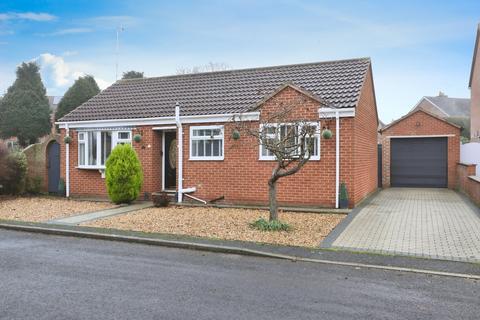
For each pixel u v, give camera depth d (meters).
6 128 40.12
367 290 5.58
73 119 16.31
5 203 14.35
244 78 16.11
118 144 14.13
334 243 8.13
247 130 10.44
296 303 5.07
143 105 16.02
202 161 14.18
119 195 13.51
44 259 7.25
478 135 25.45
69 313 4.73
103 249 8.07
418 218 10.70
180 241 8.28
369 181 16.00
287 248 7.77
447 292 5.51
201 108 14.52
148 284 5.80
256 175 13.38
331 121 12.45
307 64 15.83
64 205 13.84
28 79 44.12
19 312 4.75
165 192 14.35
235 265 6.87
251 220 10.54
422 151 19.27
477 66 25.83
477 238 8.45
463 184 16.55
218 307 4.92
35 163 17.00
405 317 4.65
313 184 12.67
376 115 18.23
